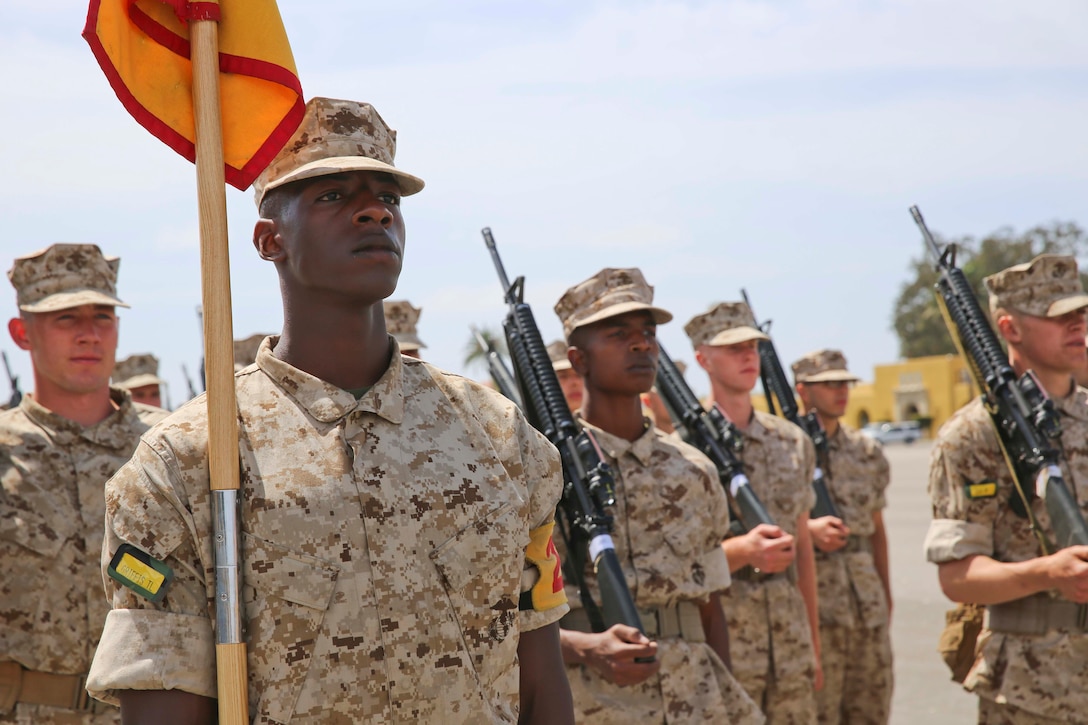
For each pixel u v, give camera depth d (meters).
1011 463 5.16
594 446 4.62
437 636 2.38
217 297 2.41
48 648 4.69
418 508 2.43
